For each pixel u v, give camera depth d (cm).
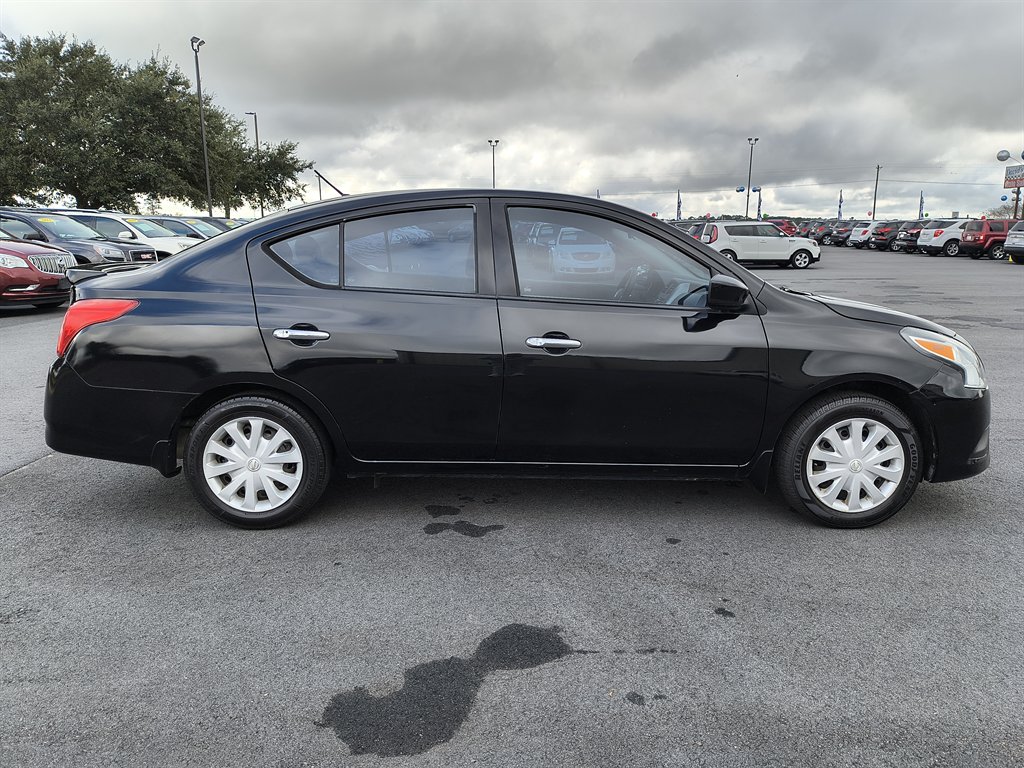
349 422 330
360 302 328
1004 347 858
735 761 198
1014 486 410
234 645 251
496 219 335
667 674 237
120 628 261
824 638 257
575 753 201
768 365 330
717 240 2519
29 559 314
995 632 261
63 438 334
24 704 219
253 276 332
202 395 328
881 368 332
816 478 344
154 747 202
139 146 3291
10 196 3344
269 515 341
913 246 3662
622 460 340
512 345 324
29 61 3409
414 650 249
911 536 343
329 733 209
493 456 338
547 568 310
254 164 4256
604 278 337
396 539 337
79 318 330
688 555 322
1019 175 4297
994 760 199
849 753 202
